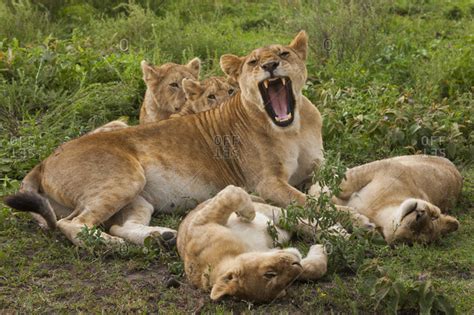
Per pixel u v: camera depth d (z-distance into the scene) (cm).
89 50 1852
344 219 1056
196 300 921
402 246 1039
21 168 1338
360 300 916
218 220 988
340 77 1762
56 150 1180
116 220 1149
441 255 1027
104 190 1112
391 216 1090
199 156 1207
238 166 1227
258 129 1213
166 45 2008
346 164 1377
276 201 1197
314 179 1034
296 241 1084
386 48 1952
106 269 1010
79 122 1529
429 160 1220
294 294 921
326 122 1446
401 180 1140
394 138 1412
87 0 2366
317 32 1972
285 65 1195
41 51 1784
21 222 1154
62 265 1025
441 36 2142
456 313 884
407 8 2369
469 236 1097
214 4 2395
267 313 887
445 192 1191
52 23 2205
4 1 2281
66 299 939
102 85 1686
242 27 2273
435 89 1662
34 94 1602
